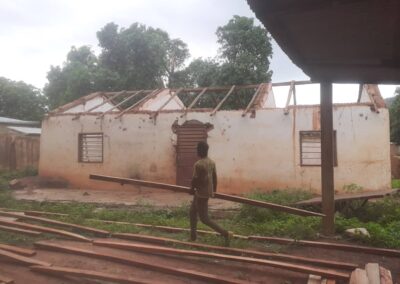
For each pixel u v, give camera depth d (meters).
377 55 3.47
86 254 6.52
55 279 5.52
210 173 7.11
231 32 23.53
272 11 2.60
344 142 13.84
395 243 7.43
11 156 21.28
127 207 11.93
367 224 8.61
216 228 7.03
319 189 14.07
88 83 26.81
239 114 15.02
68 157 17.34
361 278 4.92
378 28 2.82
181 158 15.73
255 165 14.75
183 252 6.47
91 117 17.02
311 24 2.78
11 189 16.44
